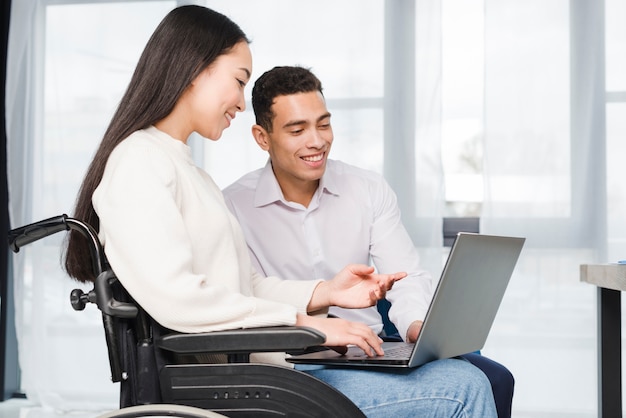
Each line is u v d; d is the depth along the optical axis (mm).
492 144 3684
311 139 1920
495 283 1496
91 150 4035
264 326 1234
